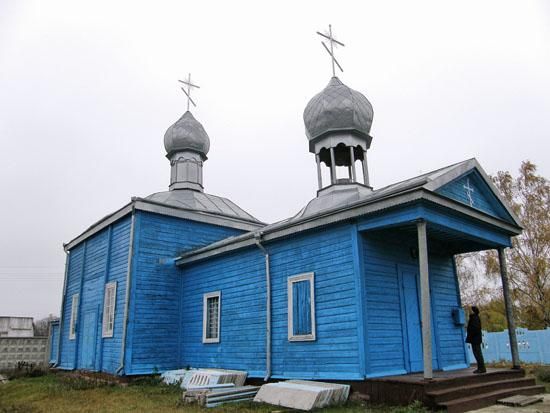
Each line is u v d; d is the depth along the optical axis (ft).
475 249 47.32
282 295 43.09
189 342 54.44
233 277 49.83
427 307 31.99
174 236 58.75
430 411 29.19
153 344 53.11
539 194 80.59
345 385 34.12
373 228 36.42
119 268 56.49
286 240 44.01
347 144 52.34
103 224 61.87
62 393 44.42
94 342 58.44
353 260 37.14
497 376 38.14
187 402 36.01
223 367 48.60
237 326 47.96
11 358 87.76
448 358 43.37
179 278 57.88
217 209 68.69
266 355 43.34
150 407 34.71
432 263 45.34
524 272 78.18
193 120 76.28
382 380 32.83
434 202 34.06
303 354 39.68
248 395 37.63
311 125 54.29
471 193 42.27
